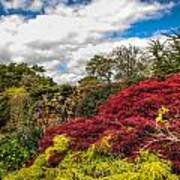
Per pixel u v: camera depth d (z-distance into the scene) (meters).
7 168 16.59
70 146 10.70
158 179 8.34
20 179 10.44
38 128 18.27
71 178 9.28
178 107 11.02
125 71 38.03
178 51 20.66
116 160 9.47
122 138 9.88
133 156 9.30
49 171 9.93
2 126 27.89
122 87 21.41
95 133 11.02
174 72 19.97
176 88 12.62
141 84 13.47
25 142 17.30
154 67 20.92
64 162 10.04
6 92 33.66
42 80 46.25
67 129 11.91
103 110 13.19
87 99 22.36
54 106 25.22
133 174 8.48
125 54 39.66
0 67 47.47
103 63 44.53
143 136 9.88
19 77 46.53
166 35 20.97
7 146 17.02
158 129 9.66
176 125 9.77
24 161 16.80
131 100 12.62
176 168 8.81
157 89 13.04
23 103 27.50
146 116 11.48
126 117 11.70
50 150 10.64
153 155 9.04
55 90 25.59
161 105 11.57
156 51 21.00
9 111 28.09
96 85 23.31
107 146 9.76
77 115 22.97
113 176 8.61
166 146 9.31
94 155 9.73
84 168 9.46
